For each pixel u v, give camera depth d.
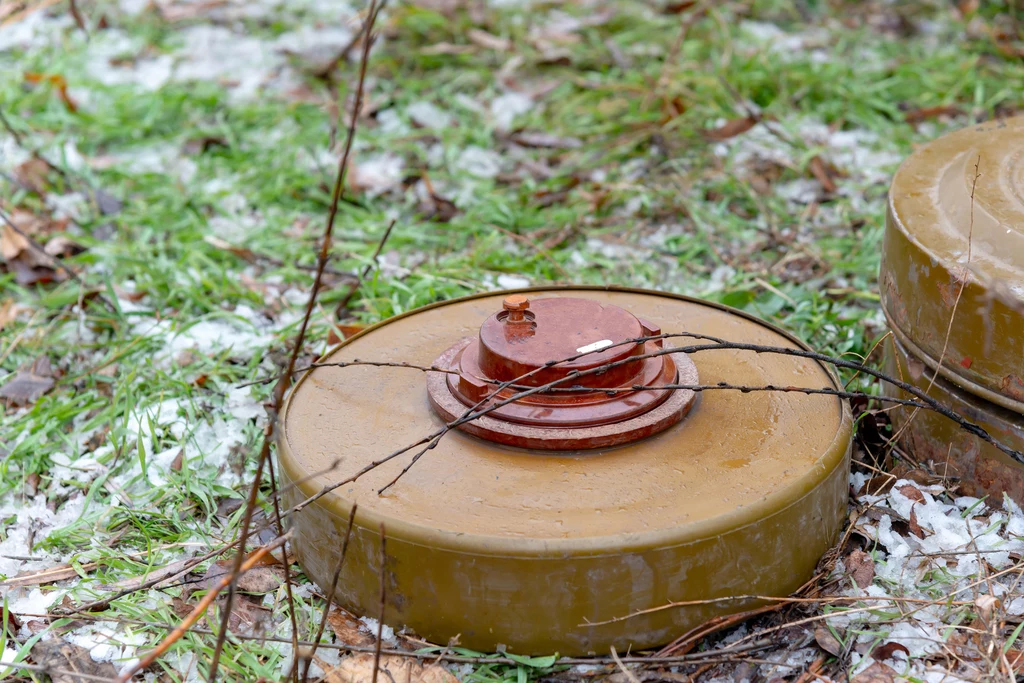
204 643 1.79
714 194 3.56
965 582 1.83
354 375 2.14
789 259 3.12
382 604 1.52
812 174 3.64
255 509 2.13
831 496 1.80
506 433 1.82
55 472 2.30
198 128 4.07
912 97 4.15
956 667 1.69
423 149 3.93
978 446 1.92
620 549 1.59
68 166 3.62
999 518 1.91
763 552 1.69
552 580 1.61
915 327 1.95
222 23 5.11
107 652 1.80
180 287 3.00
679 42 4.23
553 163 3.83
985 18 4.80
